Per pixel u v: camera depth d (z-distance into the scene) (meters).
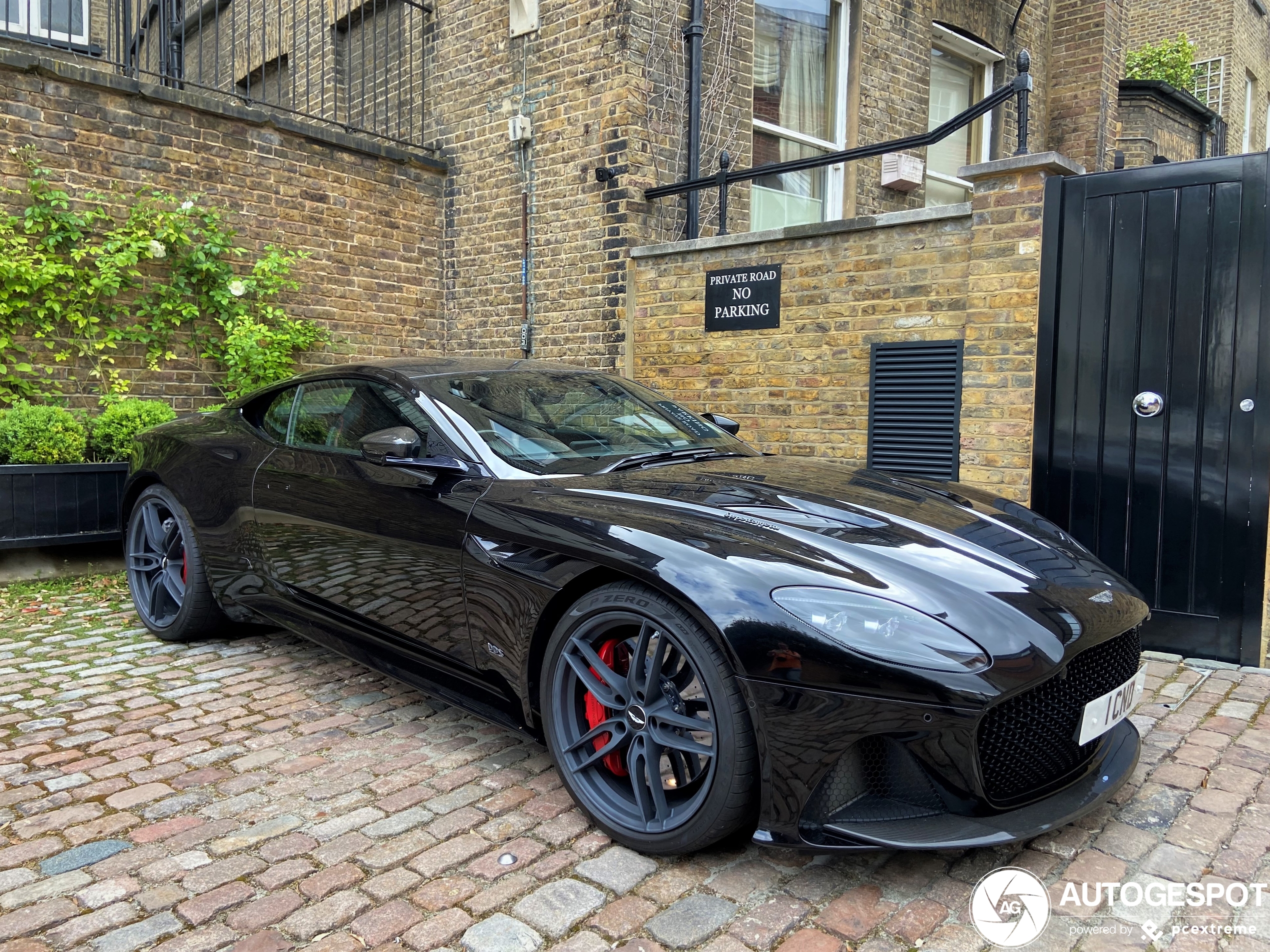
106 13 9.44
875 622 1.93
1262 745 2.83
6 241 5.26
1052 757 2.12
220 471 3.56
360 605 2.93
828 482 2.76
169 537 3.92
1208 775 2.62
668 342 5.84
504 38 6.75
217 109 6.07
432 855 2.17
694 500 2.42
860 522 2.36
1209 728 2.97
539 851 2.20
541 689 2.38
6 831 2.28
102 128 5.62
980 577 2.14
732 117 6.59
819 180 7.50
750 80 6.71
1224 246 3.59
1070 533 4.05
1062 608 2.13
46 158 5.41
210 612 3.75
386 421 3.04
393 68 7.79
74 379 5.64
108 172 5.66
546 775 2.64
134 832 2.28
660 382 5.90
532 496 2.52
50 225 5.41
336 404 3.30
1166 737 2.89
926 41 7.98
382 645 2.88
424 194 7.30
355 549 2.92
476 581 2.51
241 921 1.90
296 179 6.52
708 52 6.41
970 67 8.74
